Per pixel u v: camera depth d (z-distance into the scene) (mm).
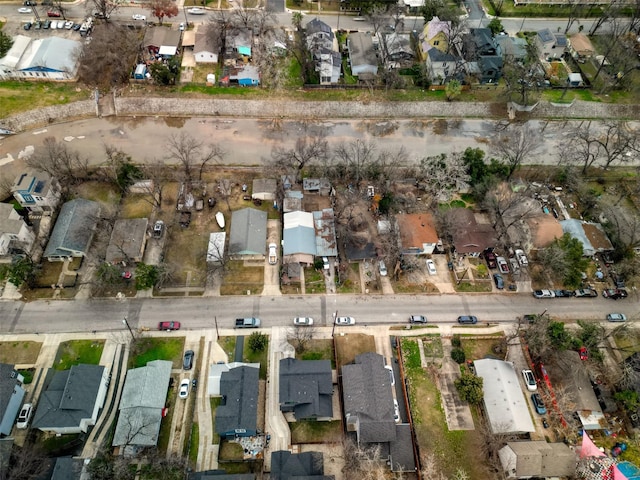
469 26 131125
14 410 65938
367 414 65625
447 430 69438
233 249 82938
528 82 114938
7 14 119812
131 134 100750
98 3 120062
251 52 117812
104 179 92312
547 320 75750
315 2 135375
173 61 109875
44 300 77500
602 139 108875
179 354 73750
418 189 97000
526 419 68750
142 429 64312
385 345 77062
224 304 79438
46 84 105938
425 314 80875
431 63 115062
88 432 66000
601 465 63781
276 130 104688
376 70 116250
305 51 118750
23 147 95875
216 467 64500
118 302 78250
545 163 103750
